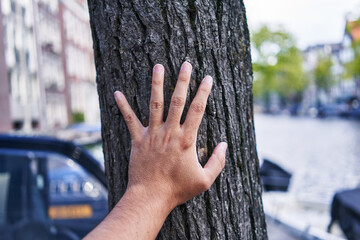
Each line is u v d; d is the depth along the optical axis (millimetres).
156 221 1101
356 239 3330
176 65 1245
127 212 1081
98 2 1310
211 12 1285
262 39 34062
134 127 1188
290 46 35062
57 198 2340
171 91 1243
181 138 1130
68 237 2291
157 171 1124
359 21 36062
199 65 1260
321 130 28469
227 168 1320
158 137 1135
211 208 1294
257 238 1405
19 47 24453
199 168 1159
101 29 1304
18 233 2297
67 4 36594
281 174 4355
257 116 70500
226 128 1314
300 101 76688
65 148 2385
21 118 24219
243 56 1380
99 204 2336
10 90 23203
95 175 2355
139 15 1248
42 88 26703
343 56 62188
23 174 2359
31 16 26266
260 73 35531
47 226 2314
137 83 1262
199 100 1151
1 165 2361
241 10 1399
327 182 9242
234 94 1335
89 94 43938
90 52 45375
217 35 1293
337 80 65438
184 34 1251
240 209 1345
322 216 4672
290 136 24109
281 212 4914
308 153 15445
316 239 3953
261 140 21859
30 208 2336
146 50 1249
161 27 1244
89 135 2824
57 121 31656
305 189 8219
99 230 1040
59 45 33531
